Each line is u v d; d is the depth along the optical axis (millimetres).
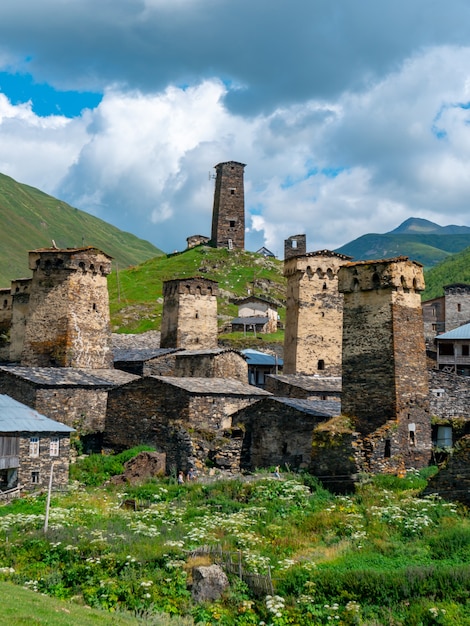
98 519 38531
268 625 27453
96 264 64750
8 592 27547
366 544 33531
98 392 57156
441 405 50812
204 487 43844
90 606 28938
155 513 39500
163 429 51906
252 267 147125
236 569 30625
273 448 50062
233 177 154000
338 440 42906
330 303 71062
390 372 44219
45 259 63719
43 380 54750
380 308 45219
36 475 45875
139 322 119500
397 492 39844
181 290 83688
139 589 29656
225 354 65312
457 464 37906
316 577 29578
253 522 37031
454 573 28531
